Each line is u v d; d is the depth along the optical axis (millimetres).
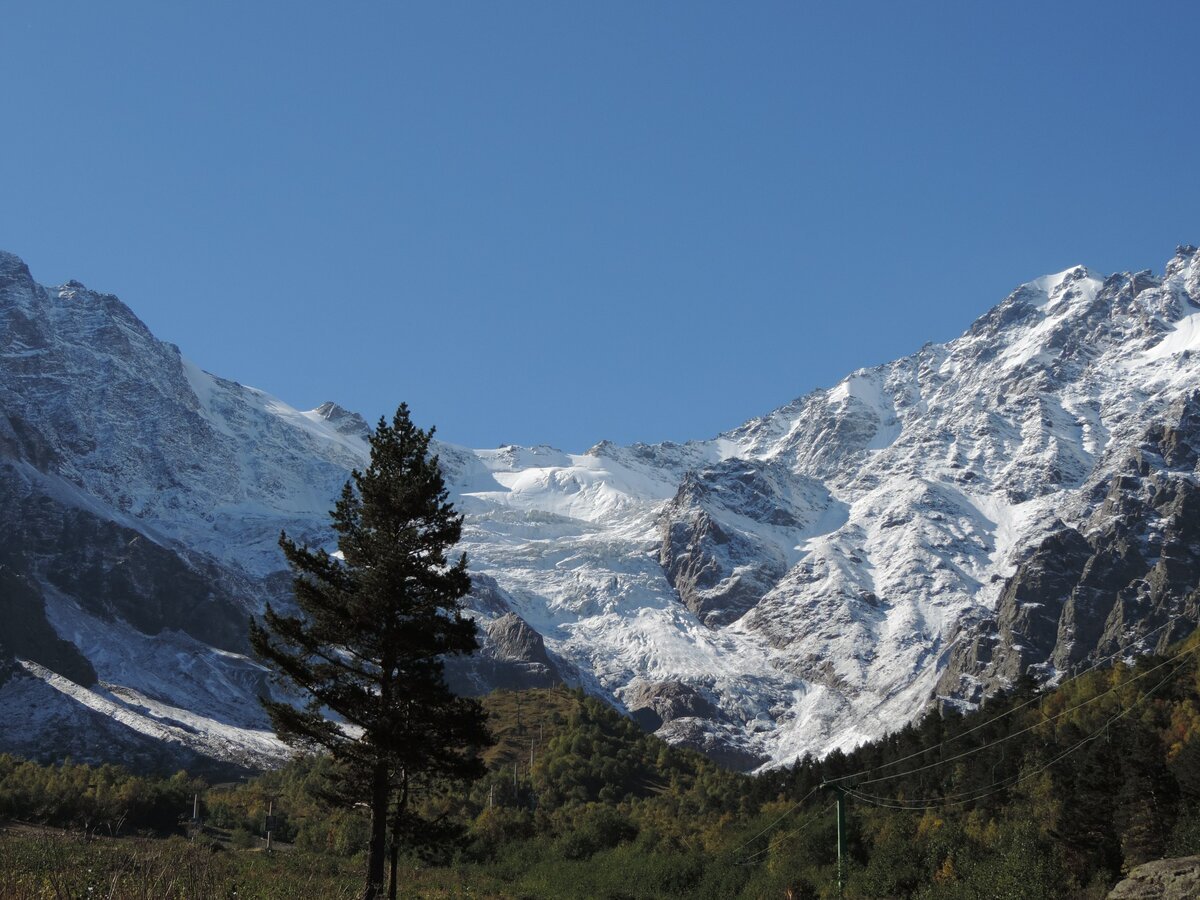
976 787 164000
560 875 163250
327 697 78500
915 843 137625
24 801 165125
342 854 158875
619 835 185500
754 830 176125
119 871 55375
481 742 81125
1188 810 116312
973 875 117000
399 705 78875
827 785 139125
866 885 132750
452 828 81250
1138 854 115000
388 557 77750
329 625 79125
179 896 52219
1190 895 59906
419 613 79625
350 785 79062
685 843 178000
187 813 183000
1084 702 193750
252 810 190875
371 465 84375
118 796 175875
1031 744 173375
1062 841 120188
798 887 142375
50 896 54000
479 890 141500
